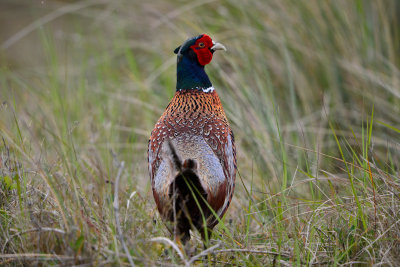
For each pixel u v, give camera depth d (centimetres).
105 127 1573
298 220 1055
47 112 1609
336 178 1109
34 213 960
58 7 2472
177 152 933
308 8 1678
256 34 1720
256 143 1422
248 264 920
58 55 2131
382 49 1622
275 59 1700
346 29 1645
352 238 958
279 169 1343
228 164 1041
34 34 2559
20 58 2358
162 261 939
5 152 1156
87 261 841
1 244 915
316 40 1661
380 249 908
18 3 2680
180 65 1105
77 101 1717
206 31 1762
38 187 1082
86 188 1176
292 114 1598
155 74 1856
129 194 1105
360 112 1527
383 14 1623
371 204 1006
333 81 1622
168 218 959
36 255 852
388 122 1465
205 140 1020
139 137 1681
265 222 1101
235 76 1655
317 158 1159
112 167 1311
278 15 1725
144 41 2084
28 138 1327
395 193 998
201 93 1090
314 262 940
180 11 1867
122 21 2153
